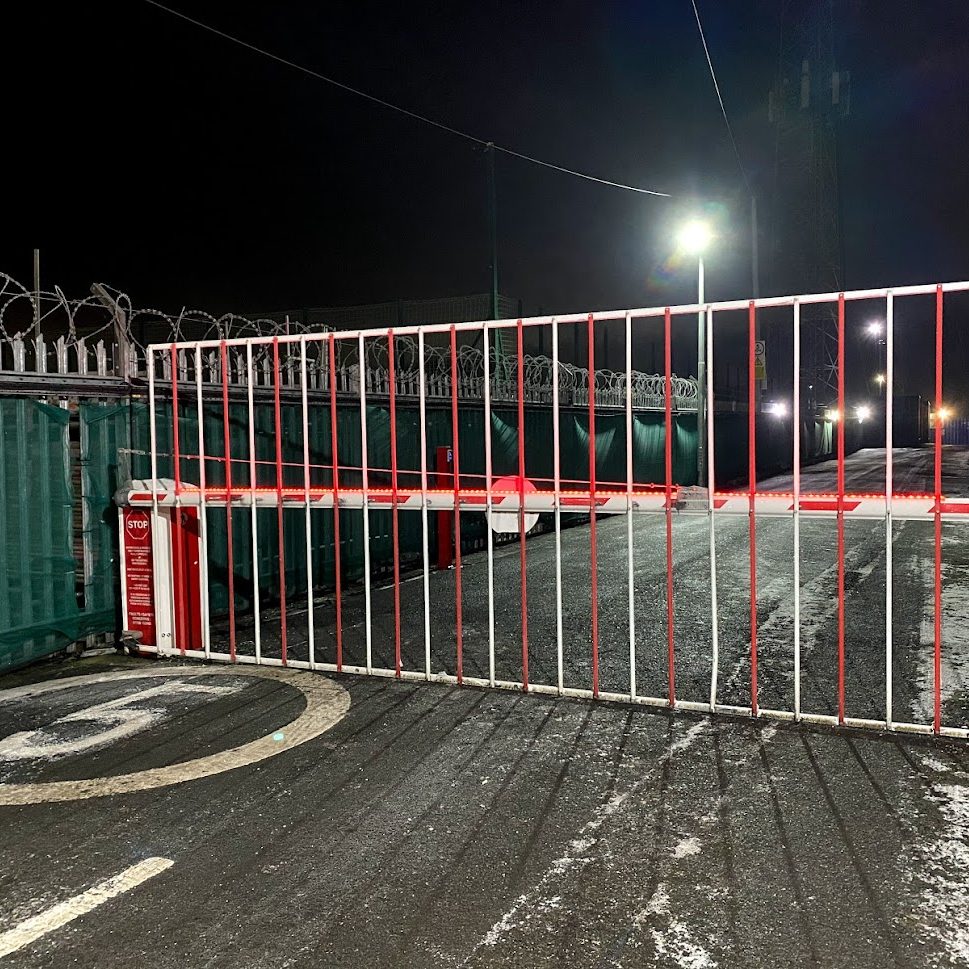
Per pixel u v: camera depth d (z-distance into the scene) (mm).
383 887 2992
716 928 2719
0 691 5457
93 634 6488
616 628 7039
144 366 7641
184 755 4266
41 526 6043
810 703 5008
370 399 9820
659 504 4770
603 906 2854
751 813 3514
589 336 4848
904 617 7430
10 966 2592
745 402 31375
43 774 4059
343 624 7340
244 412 8016
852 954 2576
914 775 3869
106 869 3156
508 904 2873
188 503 6043
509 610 7832
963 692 5227
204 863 3186
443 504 5301
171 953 2639
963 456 45469
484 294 21406
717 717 4680
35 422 6012
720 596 8445
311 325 9195
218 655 6074
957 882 2969
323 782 3895
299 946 2658
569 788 3777
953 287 3984
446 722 4656
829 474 31016
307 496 5707
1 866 3199
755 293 27781
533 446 14125
